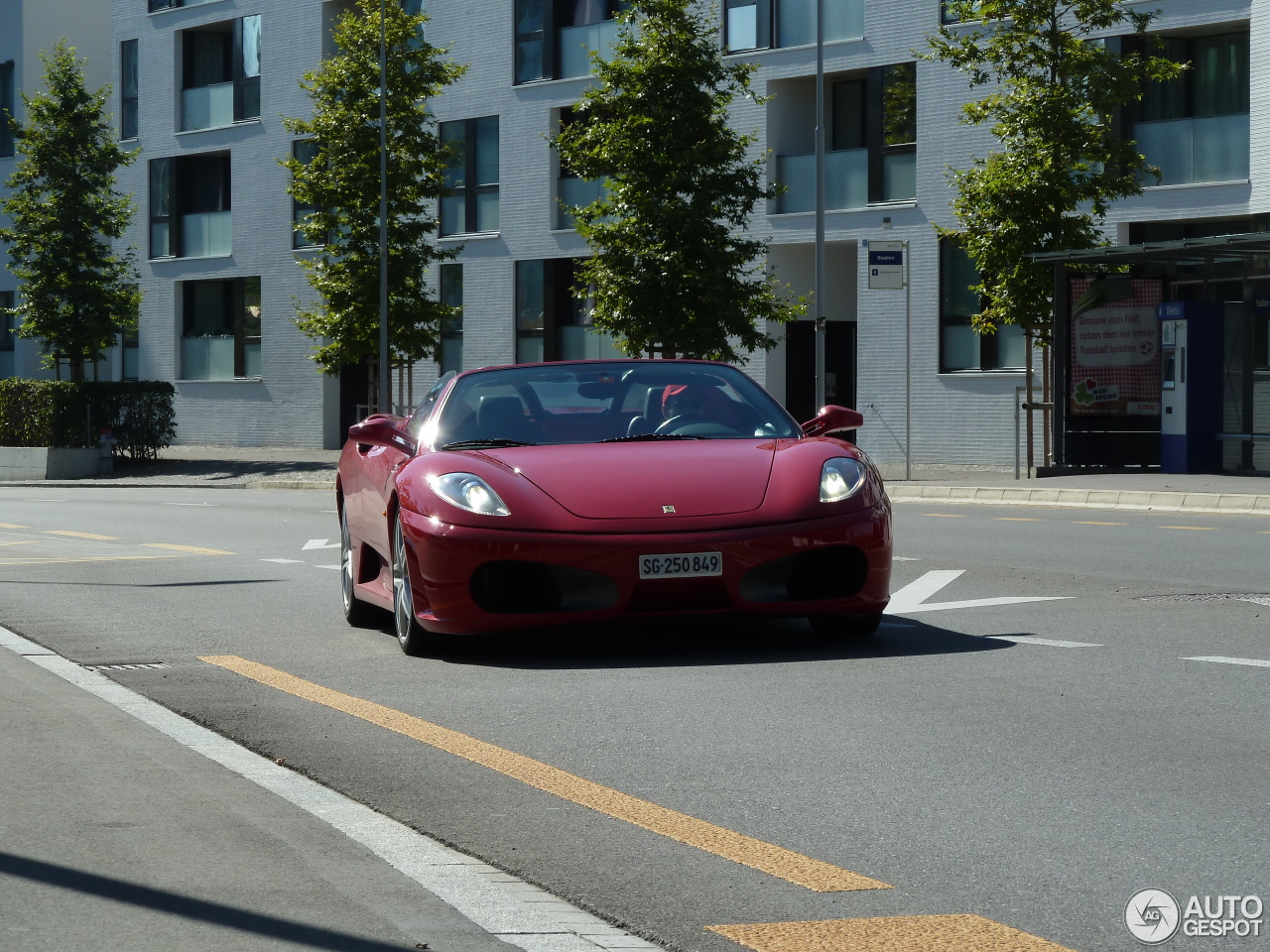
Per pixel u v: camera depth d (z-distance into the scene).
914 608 9.71
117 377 47.81
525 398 8.99
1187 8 27.16
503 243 38.06
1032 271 23.28
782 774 5.43
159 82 46.09
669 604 7.68
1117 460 23.34
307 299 42.31
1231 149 27.14
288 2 42.56
